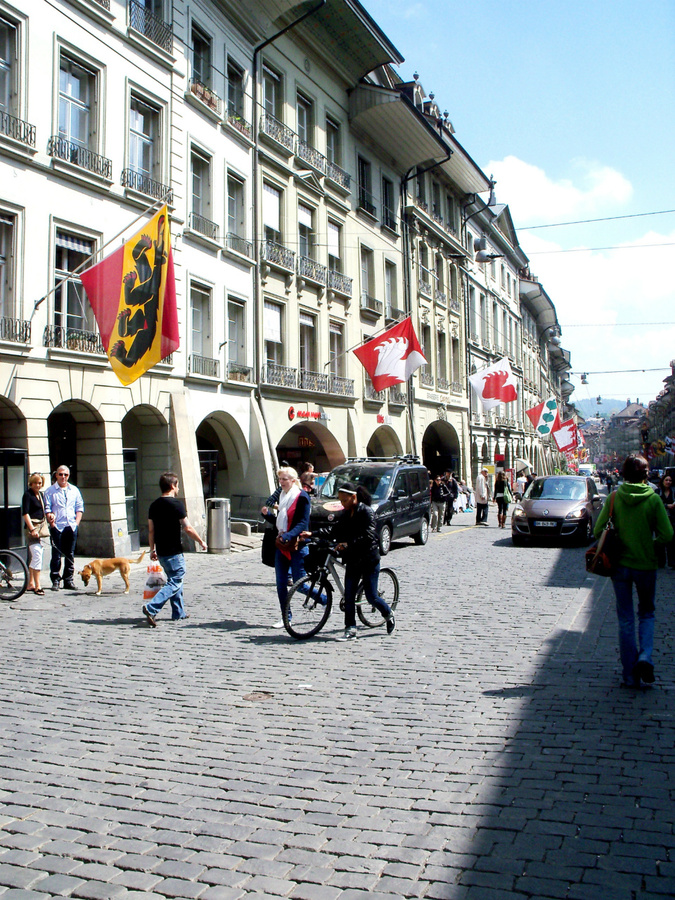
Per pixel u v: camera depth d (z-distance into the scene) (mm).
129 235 17656
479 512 28406
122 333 14094
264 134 23984
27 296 14953
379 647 8453
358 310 30328
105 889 3598
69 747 5504
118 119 17547
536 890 3486
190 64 20406
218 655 8180
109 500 16797
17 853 3957
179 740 5621
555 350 82625
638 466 6680
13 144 14609
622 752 5121
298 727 5855
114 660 8008
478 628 9273
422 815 4293
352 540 8922
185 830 4184
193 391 20422
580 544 19531
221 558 17516
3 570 11742
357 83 30203
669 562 14383
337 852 3900
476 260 45906
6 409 14781
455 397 41156
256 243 23500
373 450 34156
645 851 3797
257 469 22984
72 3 16172
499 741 5418
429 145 33844
